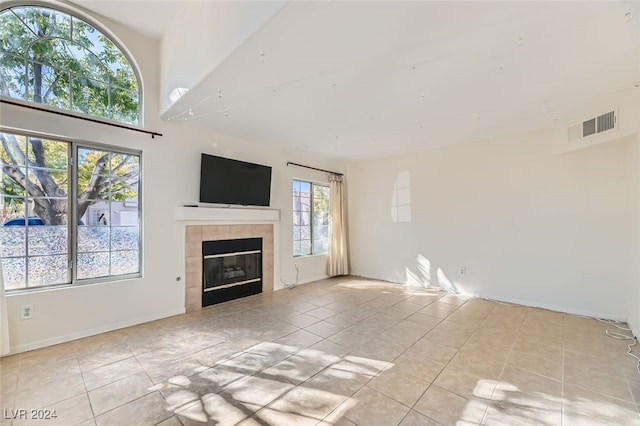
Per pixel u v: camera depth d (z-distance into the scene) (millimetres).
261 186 4633
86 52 3051
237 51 2086
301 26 1819
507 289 4219
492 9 1677
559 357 2508
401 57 2184
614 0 1592
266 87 2676
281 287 5004
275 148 4938
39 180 2775
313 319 3477
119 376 2201
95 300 3014
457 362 2426
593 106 3129
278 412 1797
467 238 4629
